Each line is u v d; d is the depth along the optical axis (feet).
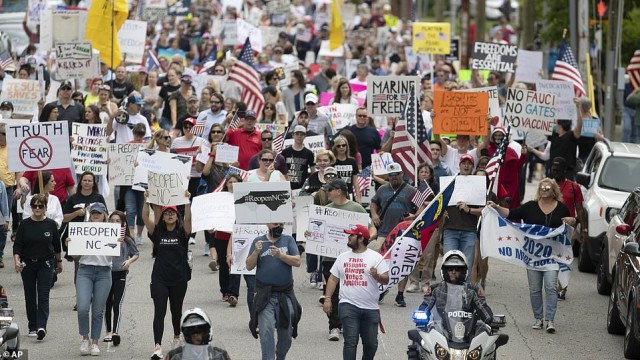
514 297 189.37
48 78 311.68
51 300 181.98
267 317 137.69
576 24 328.70
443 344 120.67
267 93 269.64
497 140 209.36
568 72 273.33
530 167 321.52
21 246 156.87
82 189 181.16
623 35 394.32
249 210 138.82
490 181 186.29
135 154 220.23
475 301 125.18
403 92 223.92
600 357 152.35
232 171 179.11
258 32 353.31
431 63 319.27
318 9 489.26
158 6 437.58
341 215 161.27
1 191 197.98
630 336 148.56
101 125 226.17
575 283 200.95
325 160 190.19
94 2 288.71
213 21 419.33
